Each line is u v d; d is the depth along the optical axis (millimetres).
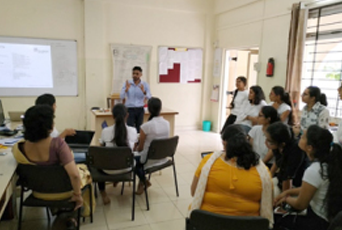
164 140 2592
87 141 2807
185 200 2891
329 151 1558
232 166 1467
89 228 2320
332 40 3562
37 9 4805
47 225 2342
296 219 1713
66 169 1769
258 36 4758
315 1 3631
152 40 5594
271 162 2420
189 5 5711
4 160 1975
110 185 3205
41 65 4984
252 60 5770
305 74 3982
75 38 5117
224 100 5992
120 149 2305
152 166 2730
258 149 2508
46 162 1792
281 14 4215
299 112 3928
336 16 3477
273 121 2404
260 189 1426
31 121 1674
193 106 6246
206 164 1513
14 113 3344
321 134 1560
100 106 5391
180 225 2418
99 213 2562
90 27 5078
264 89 4676
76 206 1897
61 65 5102
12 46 4766
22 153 1754
